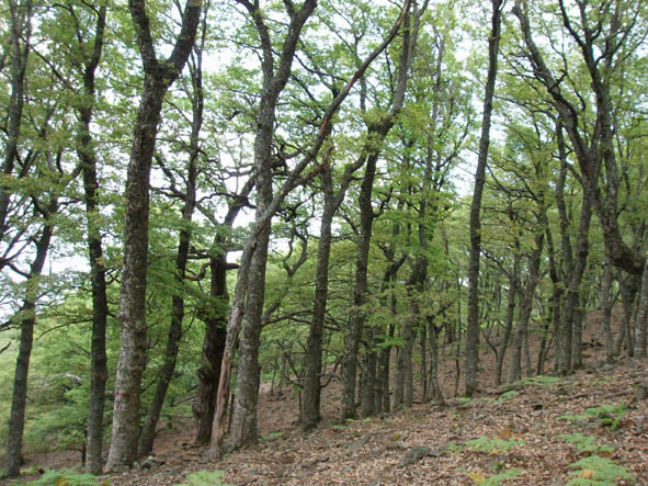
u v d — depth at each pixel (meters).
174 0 14.22
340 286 20.88
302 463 8.00
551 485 4.68
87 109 12.53
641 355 11.59
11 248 15.86
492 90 12.80
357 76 10.45
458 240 19.91
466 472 5.69
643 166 16.48
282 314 18.62
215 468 8.45
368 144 11.38
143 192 10.30
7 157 13.91
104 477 9.04
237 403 10.91
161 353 16.36
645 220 17.02
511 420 7.93
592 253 20.14
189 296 15.66
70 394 22.34
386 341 15.70
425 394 21.34
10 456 15.55
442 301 13.05
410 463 6.64
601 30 11.84
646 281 11.62
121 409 10.05
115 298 16.16
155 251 13.80
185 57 10.40
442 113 16.80
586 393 8.57
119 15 13.34
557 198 16.52
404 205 16.66
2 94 15.45
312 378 14.48
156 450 21.42
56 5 12.36
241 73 16.12
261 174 11.38
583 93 16.02
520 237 13.84
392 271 17.58
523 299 20.36
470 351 12.44
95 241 12.43
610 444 5.57
